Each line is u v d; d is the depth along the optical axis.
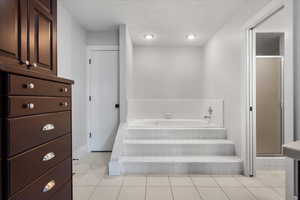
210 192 2.23
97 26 3.61
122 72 3.55
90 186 2.38
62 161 1.37
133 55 4.82
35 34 1.32
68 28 3.00
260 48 3.92
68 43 3.00
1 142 0.82
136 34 4.00
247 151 2.70
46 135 1.15
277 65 3.08
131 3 2.72
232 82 3.09
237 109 2.92
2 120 0.83
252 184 2.45
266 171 2.90
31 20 1.27
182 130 3.45
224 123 3.49
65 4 2.75
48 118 1.18
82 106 3.64
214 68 3.98
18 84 0.91
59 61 2.70
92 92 3.92
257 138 3.05
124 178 2.63
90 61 3.90
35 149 1.04
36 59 1.33
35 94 1.04
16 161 0.89
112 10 2.93
